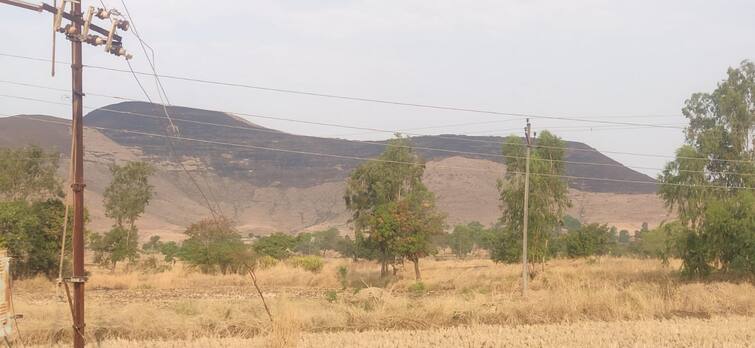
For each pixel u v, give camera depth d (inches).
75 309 523.2
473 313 970.7
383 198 2298.2
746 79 2228.1
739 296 1144.2
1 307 487.5
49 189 2250.2
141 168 2807.6
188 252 2237.9
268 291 1717.5
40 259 1772.9
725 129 2210.9
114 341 748.6
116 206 2755.9
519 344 719.7
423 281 1937.7
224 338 786.2
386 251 2078.0
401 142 2361.0
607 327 846.5
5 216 1690.5
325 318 927.7
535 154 2087.8
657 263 2198.6
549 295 1074.1
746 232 1577.3
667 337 759.7
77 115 524.1
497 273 2140.7
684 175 1948.8
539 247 2043.6
